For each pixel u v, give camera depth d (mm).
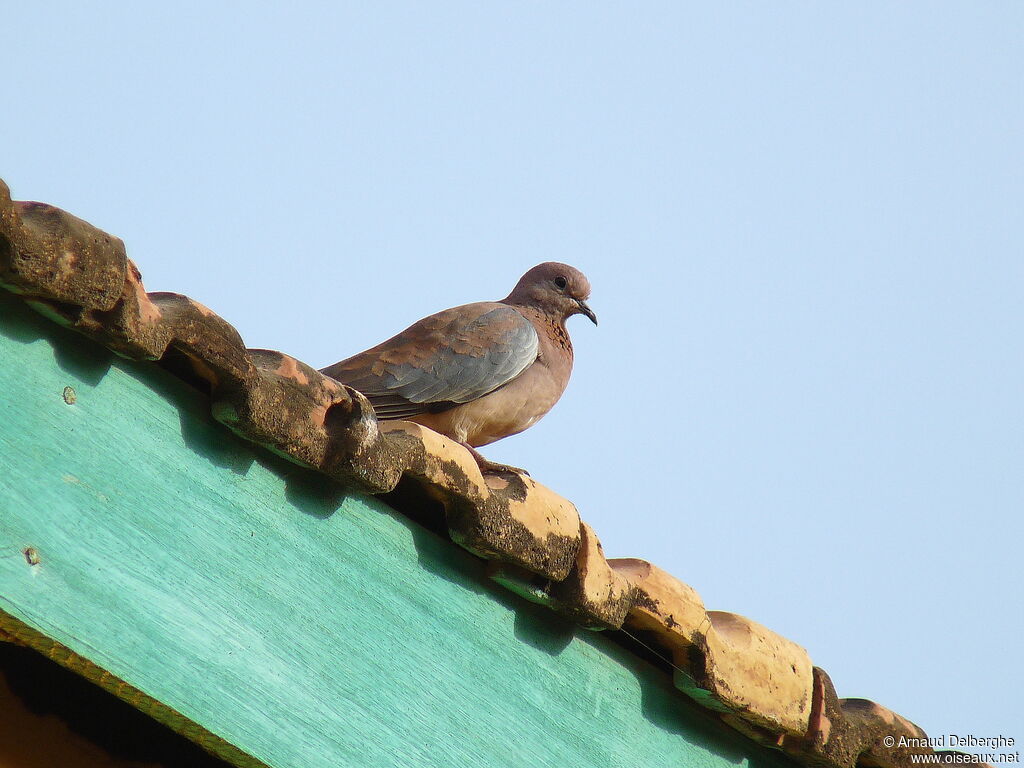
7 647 8094
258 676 7488
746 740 10445
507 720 8672
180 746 8656
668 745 9789
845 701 11273
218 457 7637
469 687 8523
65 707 8242
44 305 6840
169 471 7398
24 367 6910
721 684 9664
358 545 8188
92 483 7070
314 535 7973
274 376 7680
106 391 7230
